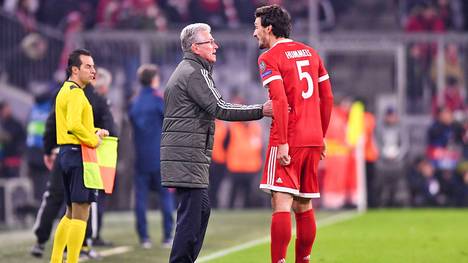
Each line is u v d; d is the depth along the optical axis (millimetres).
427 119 82125
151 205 72000
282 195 30188
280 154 29516
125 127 67125
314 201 75500
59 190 39812
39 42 77562
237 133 74562
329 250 42812
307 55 30797
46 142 39438
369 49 80625
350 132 73375
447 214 66250
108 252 42875
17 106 76250
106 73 41688
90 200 33031
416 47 83500
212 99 29625
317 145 30438
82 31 80375
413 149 81562
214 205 75438
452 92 83062
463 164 75250
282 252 30094
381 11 94688
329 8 93312
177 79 29938
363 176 72188
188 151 29734
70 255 33125
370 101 85875
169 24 89438
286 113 29422
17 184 64062
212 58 30344
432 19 91062
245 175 74875
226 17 89875
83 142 32750
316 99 30719
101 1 87188
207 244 46594
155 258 40531
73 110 32562
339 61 86812
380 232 51750
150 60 77812
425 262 38312
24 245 46344
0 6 84312
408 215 65312
